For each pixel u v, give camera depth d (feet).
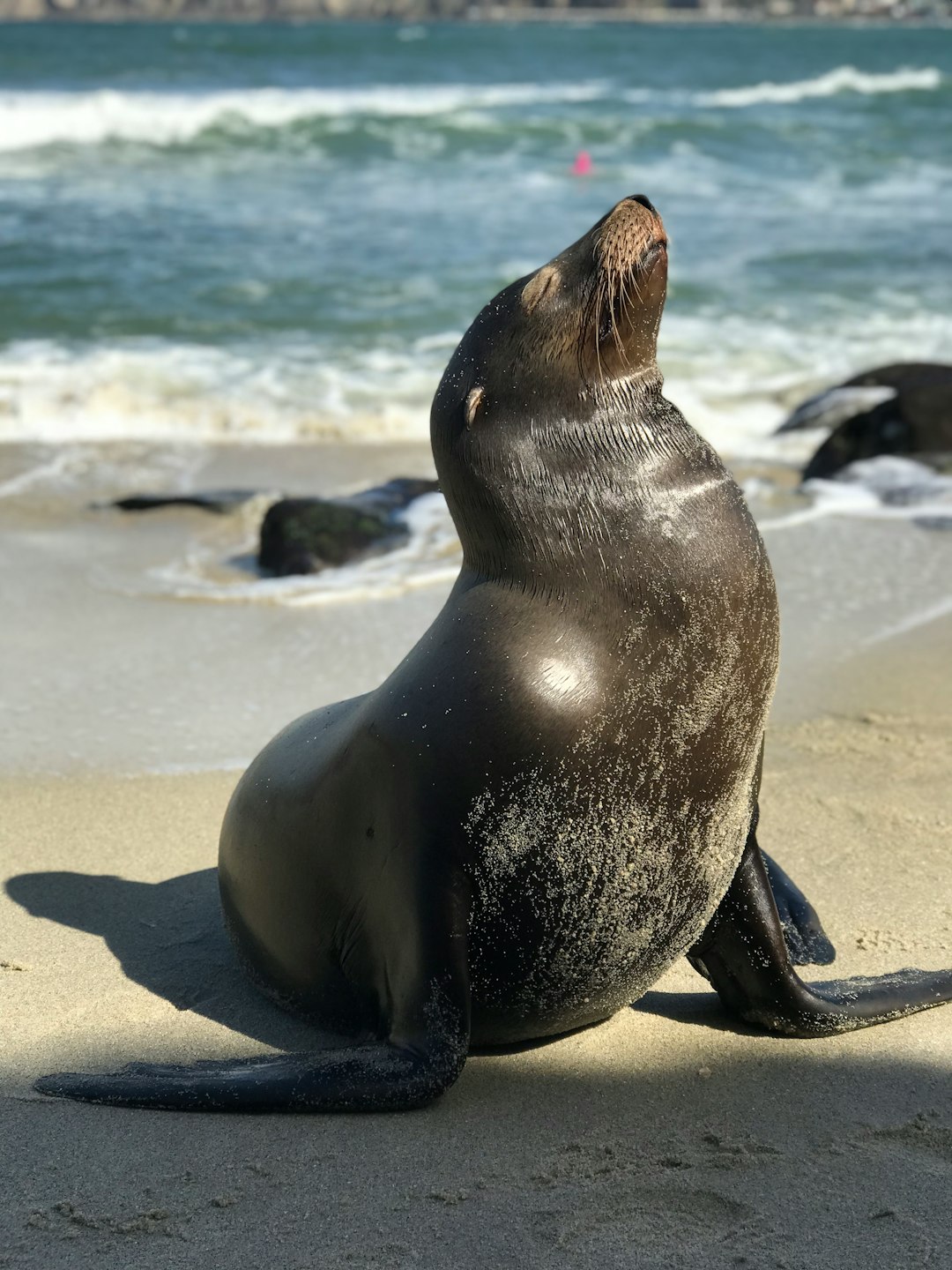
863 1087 7.00
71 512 17.13
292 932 7.57
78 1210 6.24
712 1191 6.31
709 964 7.50
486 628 6.75
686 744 6.68
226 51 98.73
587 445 6.77
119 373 22.97
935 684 11.71
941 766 10.29
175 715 11.35
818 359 24.80
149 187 40.55
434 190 41.75
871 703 11.41
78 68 80.07
